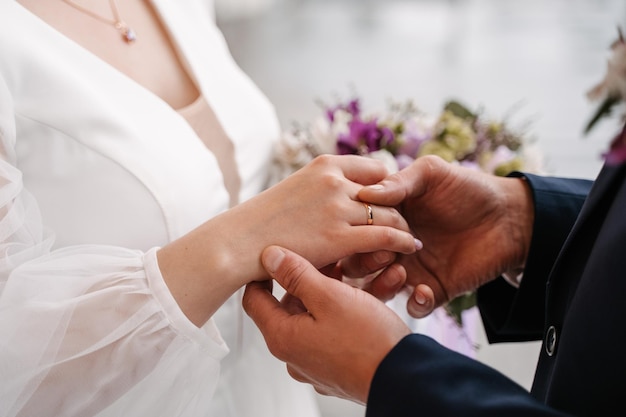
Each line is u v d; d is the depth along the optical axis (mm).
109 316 967
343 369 895
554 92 5395
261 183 1489
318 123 1635
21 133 1052
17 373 937
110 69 1173
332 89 5418
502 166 1624
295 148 1533
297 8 8109
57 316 953
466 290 1302
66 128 1063
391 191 1122
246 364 1393
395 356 852
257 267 1022
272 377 1465
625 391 797
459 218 1264
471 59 6230
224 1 7410
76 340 962
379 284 1217
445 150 1613
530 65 6051
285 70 5895
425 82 5598
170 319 976
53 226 1089
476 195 1241
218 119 1354
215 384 1057
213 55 1469
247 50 6453
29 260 1000
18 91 1045
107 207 1096
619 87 818
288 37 6922
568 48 6523
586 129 862
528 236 1267
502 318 1313
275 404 1458
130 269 1000
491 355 2623
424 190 1243
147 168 1107
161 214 1116
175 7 1441
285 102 5164
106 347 974
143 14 1363
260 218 1051
